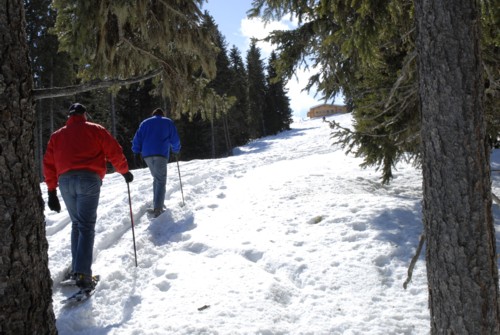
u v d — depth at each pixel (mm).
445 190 2463
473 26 2422
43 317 2498
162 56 4316
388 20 4344
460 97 2404
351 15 4477
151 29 4051
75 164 4262
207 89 4695
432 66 2469
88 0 3727
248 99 44531
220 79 33562
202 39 4145
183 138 32906
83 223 4262
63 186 4297
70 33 4004
